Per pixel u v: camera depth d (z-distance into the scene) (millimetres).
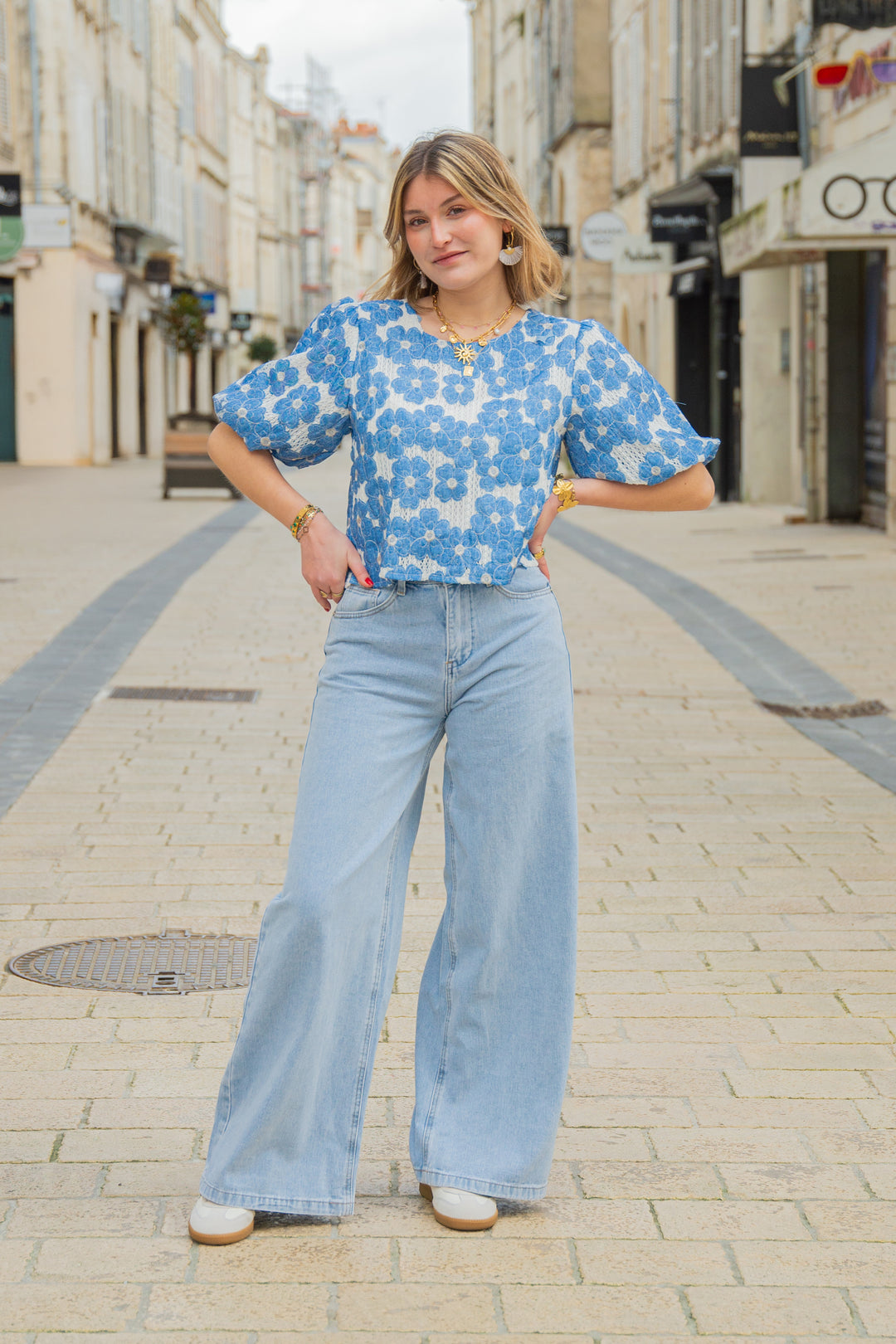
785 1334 2521
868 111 15688
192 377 55344
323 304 91250
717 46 23422
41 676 8547
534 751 2828
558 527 18484
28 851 5316
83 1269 2684
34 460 35750
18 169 34000
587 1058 3635
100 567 13547
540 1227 2871
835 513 17609
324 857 2711
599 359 2787
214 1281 2660
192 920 4645
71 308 35375
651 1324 2547
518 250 2760
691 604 11562
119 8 40375
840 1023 3859
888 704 8180
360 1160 3166
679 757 7004
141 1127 3254
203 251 54469
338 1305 2592
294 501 2809
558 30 36312
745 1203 2959
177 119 49312
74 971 4191
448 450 2693
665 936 4508
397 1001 4004
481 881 2885
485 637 2770
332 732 2770
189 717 7699
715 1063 3615
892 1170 3094
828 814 5977
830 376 17328
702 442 2812
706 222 22422
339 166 99625
